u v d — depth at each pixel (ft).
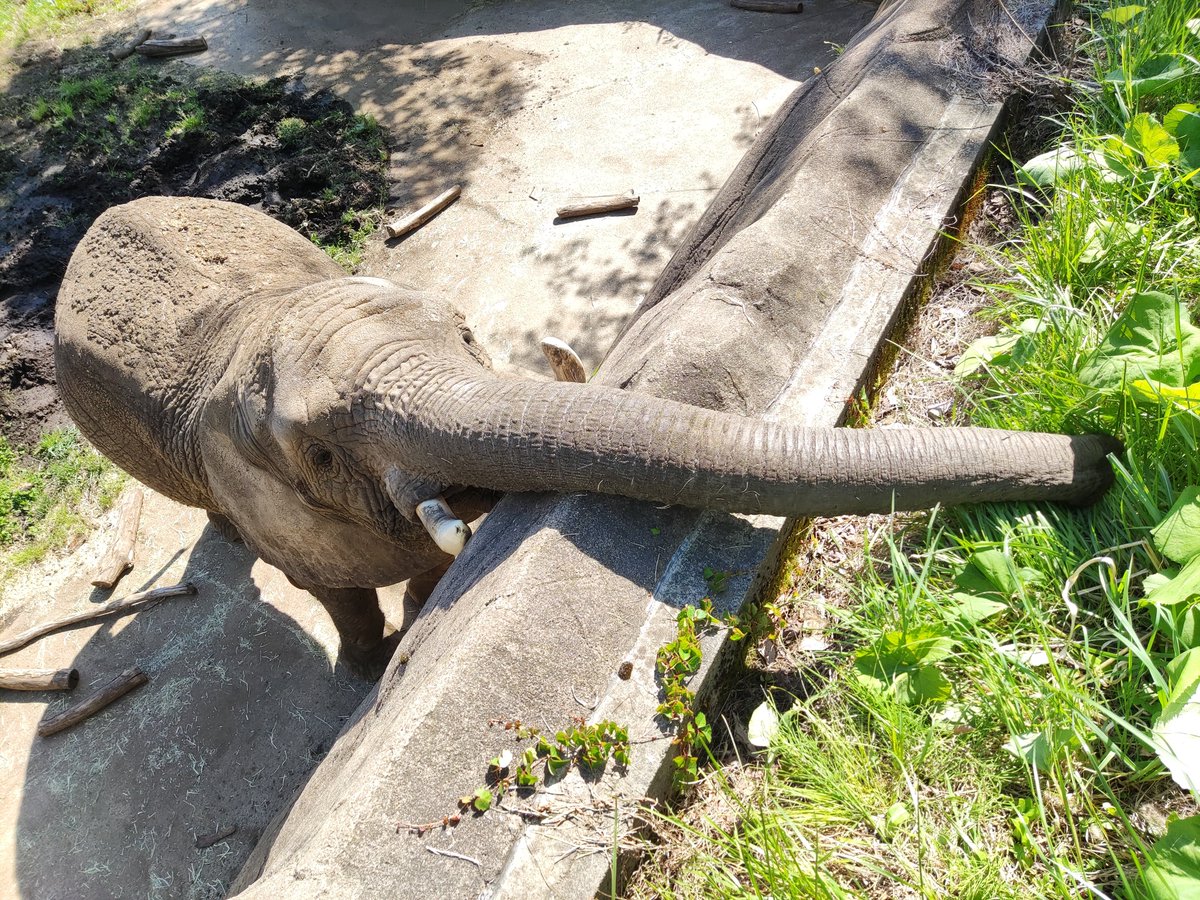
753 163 17.94
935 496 9.00
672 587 9.48
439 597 10.61
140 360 15.78
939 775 8.23
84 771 18.12
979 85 14.73
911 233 12.84
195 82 35.19
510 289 24.76
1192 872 6.47
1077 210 12.37
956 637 8.78
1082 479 9.20
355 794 7.98
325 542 14.24
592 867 7.76
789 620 10.14
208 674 19.11
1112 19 14.79
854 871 7.86
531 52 32.99
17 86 38.37
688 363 10.78
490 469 10.46
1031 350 11.02
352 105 32.50
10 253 29.50
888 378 12.29
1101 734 7.50
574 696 8.66
